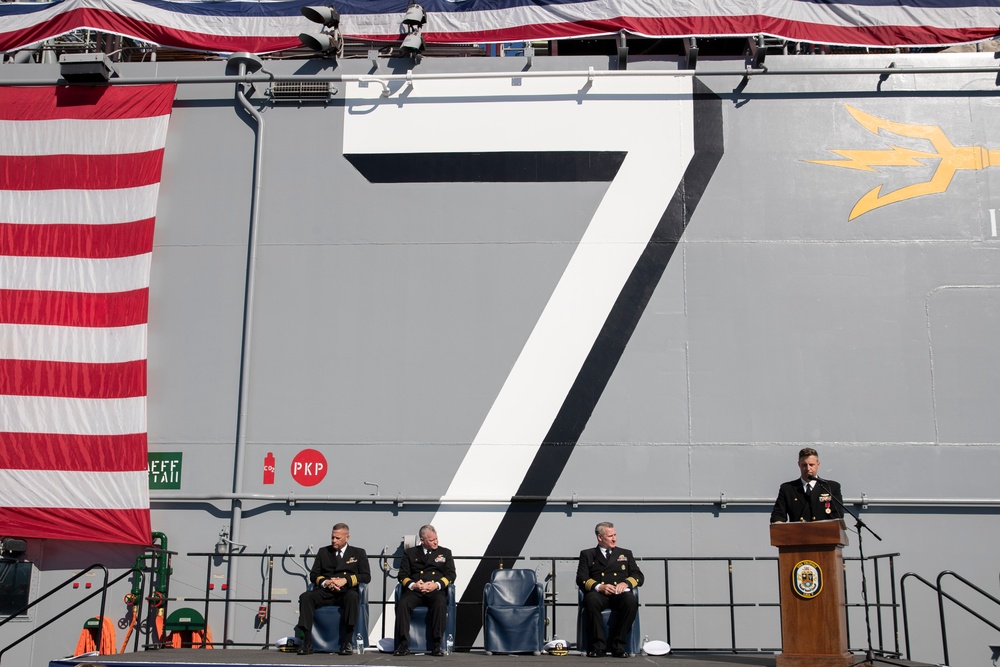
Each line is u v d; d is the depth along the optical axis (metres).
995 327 9.59
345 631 8.38
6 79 10.59
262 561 9.39
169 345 9.88
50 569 9.43
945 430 9.39
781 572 7.01
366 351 9.78
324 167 10.21
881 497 9.27
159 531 9.52
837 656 6.75
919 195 9.94
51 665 7.29
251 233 10.04
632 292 9.80
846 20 10.38
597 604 8.38
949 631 9.03
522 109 10.23
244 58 10.51
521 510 9.42
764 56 10.15
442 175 10.13
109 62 10.51
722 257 9.84
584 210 9.99
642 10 10.39
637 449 9.47
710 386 9.56
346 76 10.28
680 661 7.92
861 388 9.51
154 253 10.09
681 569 9.23
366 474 9.52
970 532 9.21
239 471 9.53
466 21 10.62
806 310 9.70
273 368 9.78
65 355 9.72
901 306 9.68
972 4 10.38
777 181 10.01
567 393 9.61
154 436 9.69
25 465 9.48
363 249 10.01
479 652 8.98
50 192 10.12
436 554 8.76
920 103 10.17
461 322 9.80
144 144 10.23
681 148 10.09
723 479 9.38
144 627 9.27
